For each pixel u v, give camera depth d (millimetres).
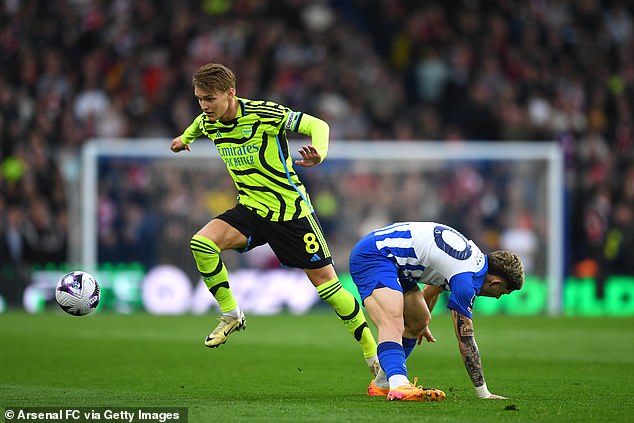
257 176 27500
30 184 63125
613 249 67625
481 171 68500
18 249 61688
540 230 67938
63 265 63500
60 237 63375
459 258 24828
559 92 78500
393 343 25047
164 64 74062
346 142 72250
